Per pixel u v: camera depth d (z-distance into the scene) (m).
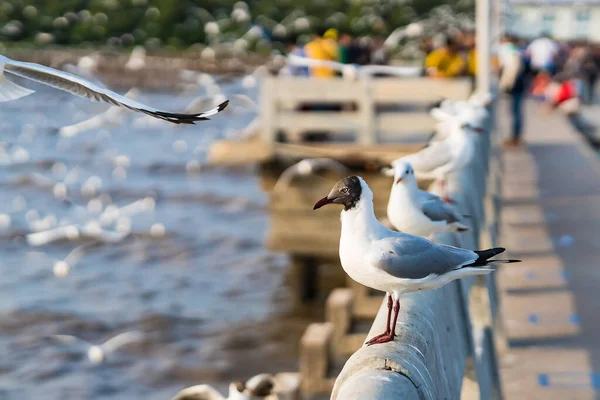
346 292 11.46
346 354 10.80
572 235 12.64
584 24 50.69
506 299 9.99
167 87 47.47
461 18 48.53
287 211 14.94
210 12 56.75
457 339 4.89
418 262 4.05
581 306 9.67
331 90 16.28
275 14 53.97
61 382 12.29
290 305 15.55
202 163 28.89
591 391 7.64
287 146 15.90
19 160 29.31
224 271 17.69
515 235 12.73
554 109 31.34
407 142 16.39
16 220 21.88
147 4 56.06
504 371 8.12
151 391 12.12
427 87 16.48
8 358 13.05
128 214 22.61
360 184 4.16
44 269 17.72
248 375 12.61
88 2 55.84
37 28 53.44
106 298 15.92
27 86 4.62
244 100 39.56
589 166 18.31
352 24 50.00
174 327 14.40
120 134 34.72
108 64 48.75
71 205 23.73
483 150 10.33
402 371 3.41
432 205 5.75
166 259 18.50
